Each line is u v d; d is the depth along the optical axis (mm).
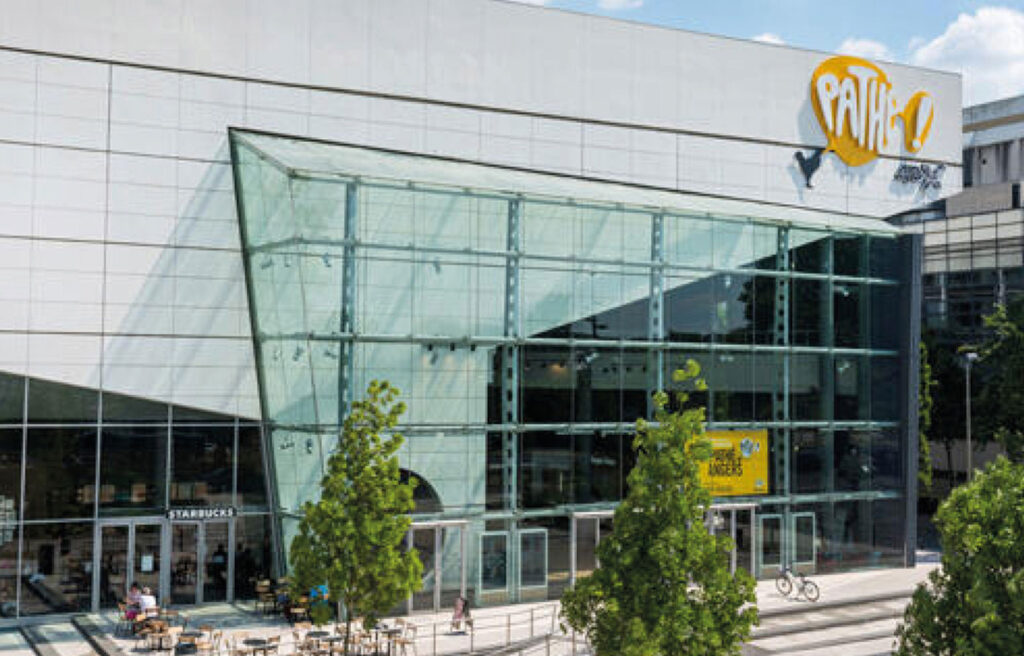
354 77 31297
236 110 30109
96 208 28875
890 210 40125
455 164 32469
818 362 35594
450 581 29578
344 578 20984
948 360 52312
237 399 30422
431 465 29234
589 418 31641
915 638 15055
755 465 34094
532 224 30906
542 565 30922
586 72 34562
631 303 32375
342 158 29391
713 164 36656
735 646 17359
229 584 30188
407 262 28828
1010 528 14258
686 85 36250
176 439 29750
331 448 27328
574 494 31453
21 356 28188
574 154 34344
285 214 27391
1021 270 55625
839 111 39000
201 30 29797
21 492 28203
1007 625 13688
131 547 29234
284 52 30547
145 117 29297
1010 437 41656
